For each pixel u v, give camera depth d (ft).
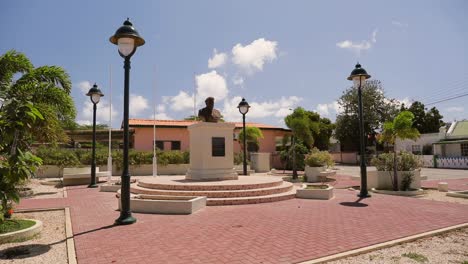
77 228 24.48
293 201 37.37
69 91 46.26
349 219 27.27
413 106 164.55
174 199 33.55
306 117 73.82
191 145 46.91
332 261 17.08
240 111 63.87
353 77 41.70
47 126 39.34
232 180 44.09
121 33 26.55
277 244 19.89
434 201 37.42
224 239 21.09
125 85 27.09
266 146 123.13
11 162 21.48
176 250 18.83
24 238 21.63
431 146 132.87
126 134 26.81
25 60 44.29
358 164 147.74
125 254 18.15
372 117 152.56
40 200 39.75
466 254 18.17
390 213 29.94
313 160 64.39
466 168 108.37
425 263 16.69
